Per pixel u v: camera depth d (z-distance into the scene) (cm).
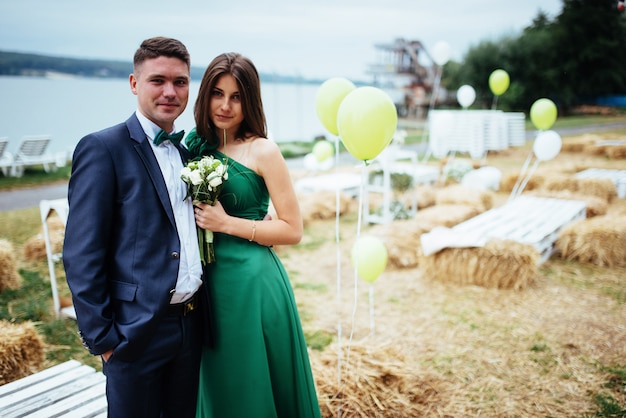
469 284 491
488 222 598
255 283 203
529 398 303
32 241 580
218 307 204
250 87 198
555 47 2991
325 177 899
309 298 474
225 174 188
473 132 1262
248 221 200
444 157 1296
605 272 522
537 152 707
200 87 199
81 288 159
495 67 2970
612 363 342
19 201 886
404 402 281
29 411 226
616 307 435
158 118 177
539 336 385
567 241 561
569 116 2934
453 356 358
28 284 497
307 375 222
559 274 518
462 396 305
